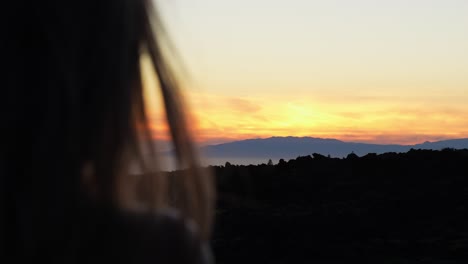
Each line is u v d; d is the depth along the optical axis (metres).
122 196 1.20
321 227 17.70
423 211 19.47
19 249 1.14
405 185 23.08
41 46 1.15
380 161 26.36
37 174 1.13
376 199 21.19
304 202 21.50
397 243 15.80
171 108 1.24
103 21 1.18
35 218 1.14
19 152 1.13
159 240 1.20
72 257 1.15
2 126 1.13
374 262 14.21
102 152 1.17
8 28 1.14
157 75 1.24
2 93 1.13
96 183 1.18
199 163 1.26
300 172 25.50
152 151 1.23
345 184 23.86
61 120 1.13
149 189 1.23
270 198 22.27
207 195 1.28
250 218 18.69
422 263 13.80
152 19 1.25
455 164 25.09
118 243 1.18
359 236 16.94
